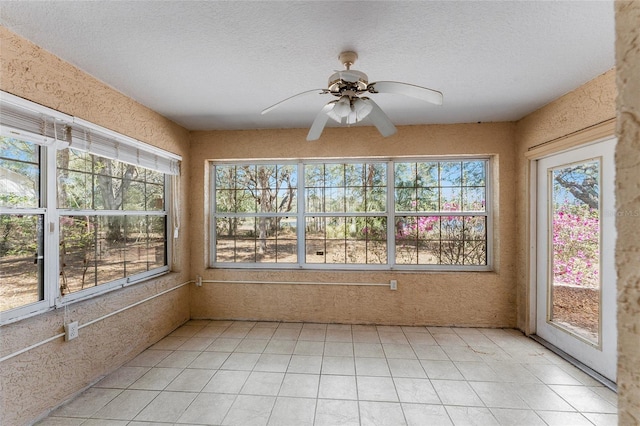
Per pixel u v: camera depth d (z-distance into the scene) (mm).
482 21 1538
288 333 3023
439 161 3357
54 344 1871
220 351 2639
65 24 1549
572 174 2486
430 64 1975
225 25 1570
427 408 1892
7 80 1587
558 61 1930
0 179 1674
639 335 321
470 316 3168
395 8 1446
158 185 3080
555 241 2684
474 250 3299
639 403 318
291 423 1764
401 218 3393
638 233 322
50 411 1835
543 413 1845
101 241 2371
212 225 3543
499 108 2748
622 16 347
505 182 3117
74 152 2123
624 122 342
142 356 2551
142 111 2646
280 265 3488
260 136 3377
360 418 1804
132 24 1556
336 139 3311
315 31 1625
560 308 2635
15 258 1749
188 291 3406
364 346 2727
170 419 1790
